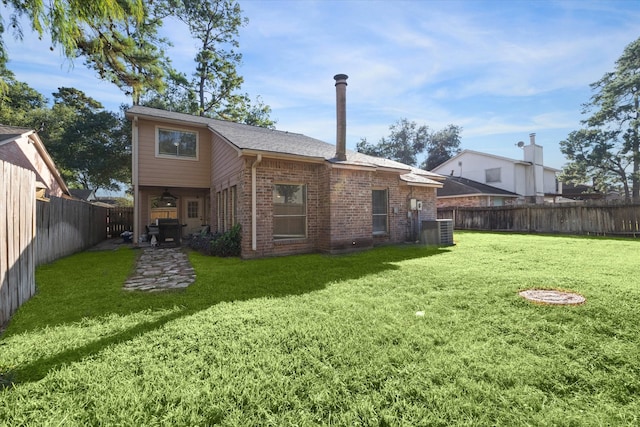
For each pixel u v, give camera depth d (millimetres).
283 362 2336
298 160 8531
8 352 2537
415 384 2031
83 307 3801
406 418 1716
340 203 8852
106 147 20578
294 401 1861
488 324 3057
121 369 2260
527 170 23078
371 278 5234
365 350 2512
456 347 2561
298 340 2729
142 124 11406
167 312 3578
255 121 25578
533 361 2314
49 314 3545
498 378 2088
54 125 21578
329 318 3281
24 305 3896
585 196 27234
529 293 4078
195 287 4828
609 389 1979
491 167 23797
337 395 1927
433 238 10297
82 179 25406
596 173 27406
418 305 3713
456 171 26484
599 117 25141
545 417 1713
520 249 8711
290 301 3969
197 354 2494
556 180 26688
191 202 15094
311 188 9094
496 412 1760
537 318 3184
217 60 22984
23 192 4000
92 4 4422
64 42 4387
